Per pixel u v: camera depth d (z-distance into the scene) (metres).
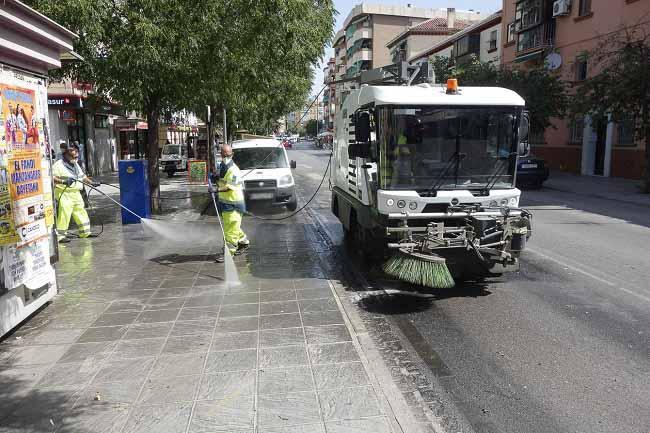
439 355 4.80
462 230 6.30
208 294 6.46
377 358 4.55
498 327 5.48
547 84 22.52
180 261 8.27
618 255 8.51
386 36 73.00
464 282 7.15
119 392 3.95
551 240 9.70
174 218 12.54
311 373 4.21
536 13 27.89
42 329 5.30
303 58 12.96
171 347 4.79
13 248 5.19
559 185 20.22
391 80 9.20
